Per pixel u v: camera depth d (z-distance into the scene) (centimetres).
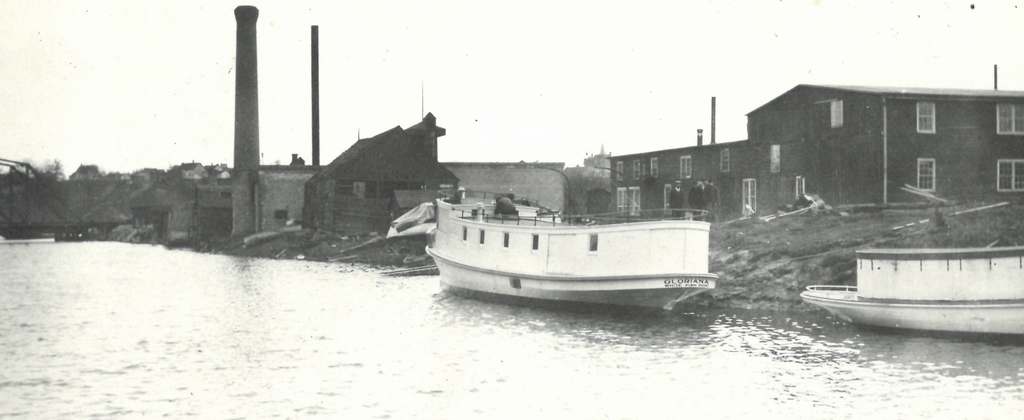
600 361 2878
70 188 16938
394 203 7925
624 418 2302
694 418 2286
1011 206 4600
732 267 4066
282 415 2381
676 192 4353
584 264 3712
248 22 10675
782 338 3098
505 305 4134
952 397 2342
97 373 2908
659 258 3500
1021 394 2344
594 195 8575
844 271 3638
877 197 5141
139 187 17238
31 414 2434
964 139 5275
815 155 5638
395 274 6088
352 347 3234
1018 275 2794
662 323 3484
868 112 5200
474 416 2344
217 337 3534
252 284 5531
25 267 7338
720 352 2934
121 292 5203
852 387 2470
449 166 9100
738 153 6341
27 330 3788
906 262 3005
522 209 4541
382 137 8725
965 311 2897
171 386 2714
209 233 10994
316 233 8650
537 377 2716
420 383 2681
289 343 3356
